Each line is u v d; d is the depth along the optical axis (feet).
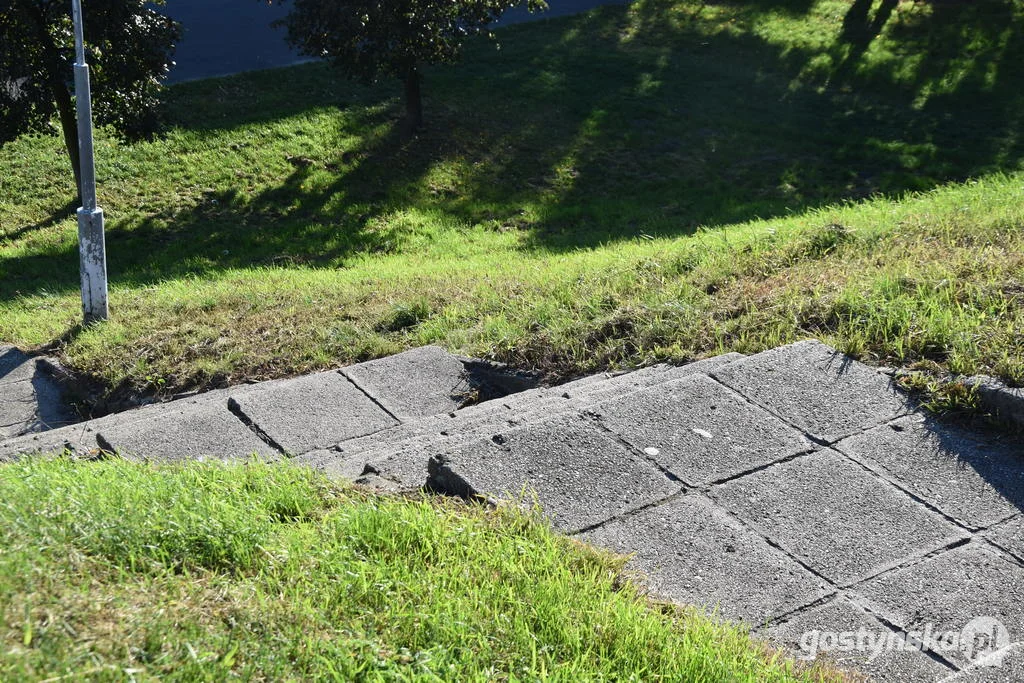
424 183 64.08
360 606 9.80
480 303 30.04
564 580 10.64
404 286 35.27
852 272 22.66
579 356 22.66
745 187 63.21
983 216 27.04
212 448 19.49
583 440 13.98
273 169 64.85
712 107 76.54
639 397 15.20
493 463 13.43
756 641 10.28
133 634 8.48
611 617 10.04
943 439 14.32
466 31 68.49
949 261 21.83
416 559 10.82
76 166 58.54
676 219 56.75
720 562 11.71
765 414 14.89
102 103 55.98
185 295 38.19
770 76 82.02
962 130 70.49
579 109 75.72
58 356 31.58
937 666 10.12
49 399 29.48
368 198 61.57
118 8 51.78
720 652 9.68
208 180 63.16
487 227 57.82
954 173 63.21
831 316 19.65
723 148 69.72
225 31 99.04
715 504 12.76
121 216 58.29
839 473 13.46
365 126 71.41
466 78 80.69
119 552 10.44
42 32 51.47
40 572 9.19
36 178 62.28
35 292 45.85
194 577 10.21
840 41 87.81
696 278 26.22
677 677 9.23
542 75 81.71
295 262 51.01
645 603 10.69
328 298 34.60
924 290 19.69
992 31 86.74
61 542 10.22
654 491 13.00
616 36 92.07
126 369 28.99
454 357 24.41
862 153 67.36
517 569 10.77
